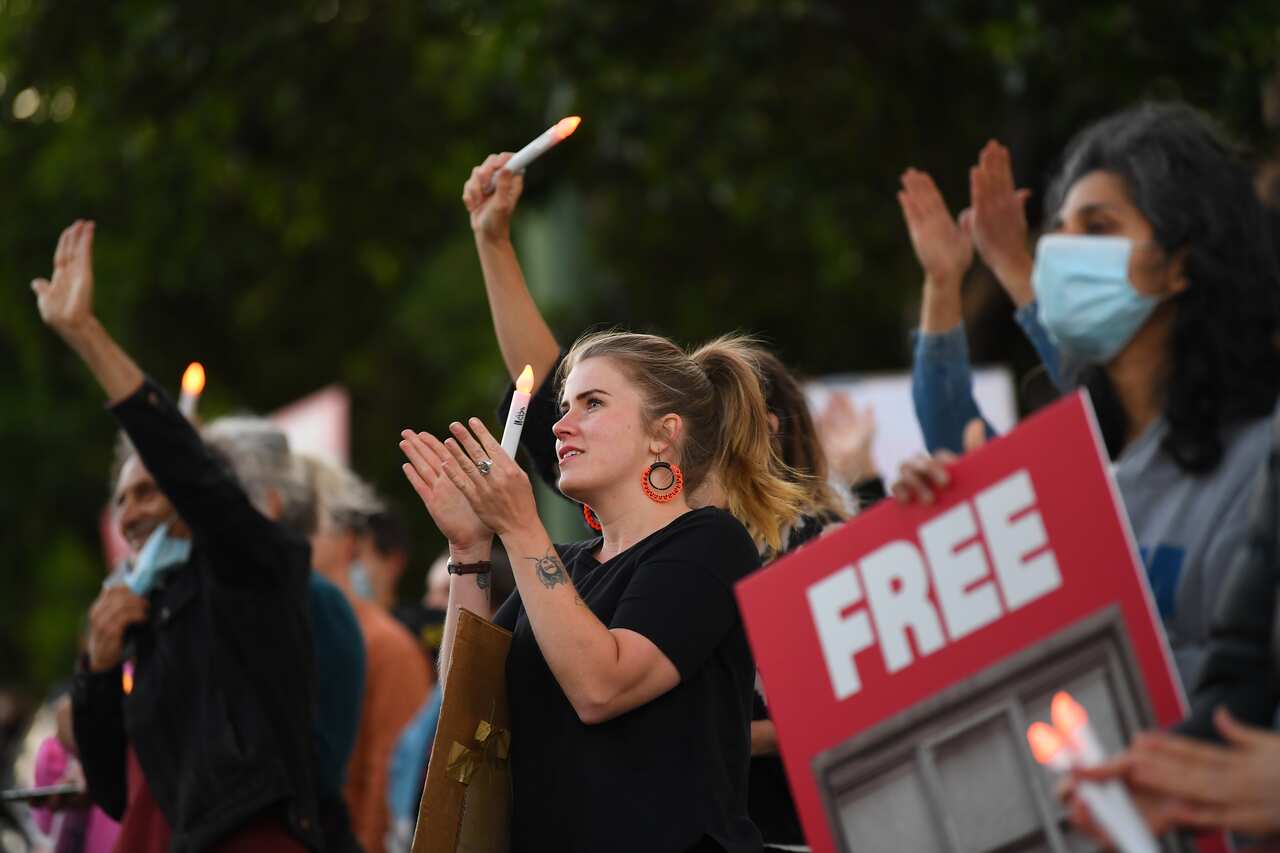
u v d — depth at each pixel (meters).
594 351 10.28
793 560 7.72
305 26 32.88
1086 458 7.25
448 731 9.14
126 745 13.18
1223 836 6.86
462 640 9.23
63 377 48.94
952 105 28.80
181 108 33.81
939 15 25.70
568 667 8.92
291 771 12.17
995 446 7.42
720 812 9.11
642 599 9.27
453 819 9.11
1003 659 7.29
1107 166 9.12
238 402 45.72
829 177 31.39
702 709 9.30
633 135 29.08
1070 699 7.14
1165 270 8.83
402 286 45.41
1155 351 8.98
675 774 9.09
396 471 48.28
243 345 45.22
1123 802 6.42
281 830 12.08
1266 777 6.46
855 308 38.84
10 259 40.62
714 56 28.08
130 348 43.81
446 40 33.72
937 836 7.32
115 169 39.44
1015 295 11.75
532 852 9.23
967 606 7.38
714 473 10.45
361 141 34.66
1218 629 7.45
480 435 9.37
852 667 7.55
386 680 17.69
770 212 33.56
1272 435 7.48
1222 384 8.51
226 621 12.22
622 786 9.07
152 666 12.41
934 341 12.21
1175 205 8.83
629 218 37.25
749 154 31.03
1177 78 25.67
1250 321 8.61
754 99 29.47
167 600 12.48
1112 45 25.20
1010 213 11.85
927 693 7.40
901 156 30.52
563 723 9.30
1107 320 8.94
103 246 40.84
